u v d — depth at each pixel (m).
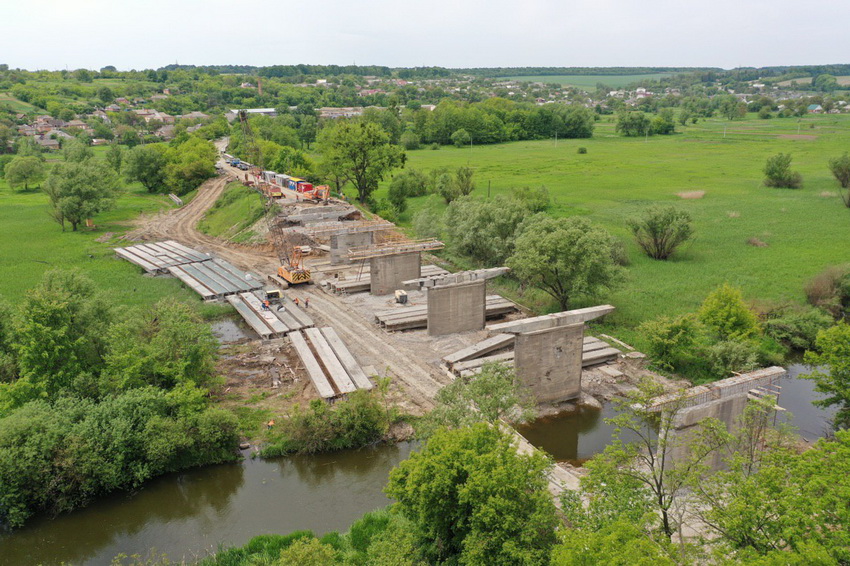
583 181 144.38
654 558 21.12
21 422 39.00
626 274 63.41
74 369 47.88
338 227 85.62
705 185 134.88
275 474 41.53
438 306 61.66
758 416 34.53
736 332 56.50
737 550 23.19
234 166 155.75
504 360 54.94
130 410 42.34
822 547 20.80
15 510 36.53
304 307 70.69
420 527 32.25
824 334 44.34
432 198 127.75
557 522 27.70
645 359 56.78
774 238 91.00
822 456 25.39
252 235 99.31
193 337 49.69
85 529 36.72
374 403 45.22
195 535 35.91
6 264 88.19
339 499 38.78
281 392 51.69
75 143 175.25
